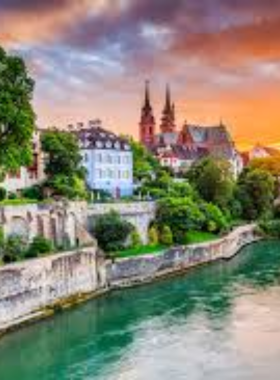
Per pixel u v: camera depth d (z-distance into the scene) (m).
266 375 62.97
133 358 68.38
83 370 65.19
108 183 158.12
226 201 175.12
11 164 87.31
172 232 126.94
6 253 85.38
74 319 84.25
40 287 85.38
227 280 110.38
